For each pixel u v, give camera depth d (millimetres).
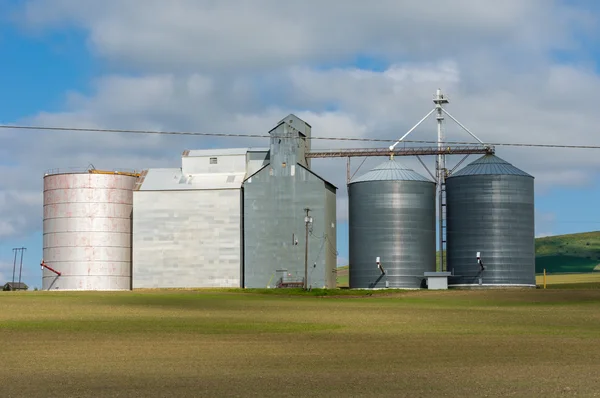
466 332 69938
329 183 175875
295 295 153750
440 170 183250
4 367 48250
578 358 51188
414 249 170000
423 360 50594
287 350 56344
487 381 41750
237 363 49562
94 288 185375
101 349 57219
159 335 67500
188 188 175875
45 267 188000
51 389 40125
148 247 175500
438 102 188375
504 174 170750
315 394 38156
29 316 89125
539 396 37188
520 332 70062
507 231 170000
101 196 187125
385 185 170375
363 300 131750
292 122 176625
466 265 171125
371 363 49250
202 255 173875
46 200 190125
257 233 173125
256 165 181375
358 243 172125
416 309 104688
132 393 38719
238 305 113125
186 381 42406
